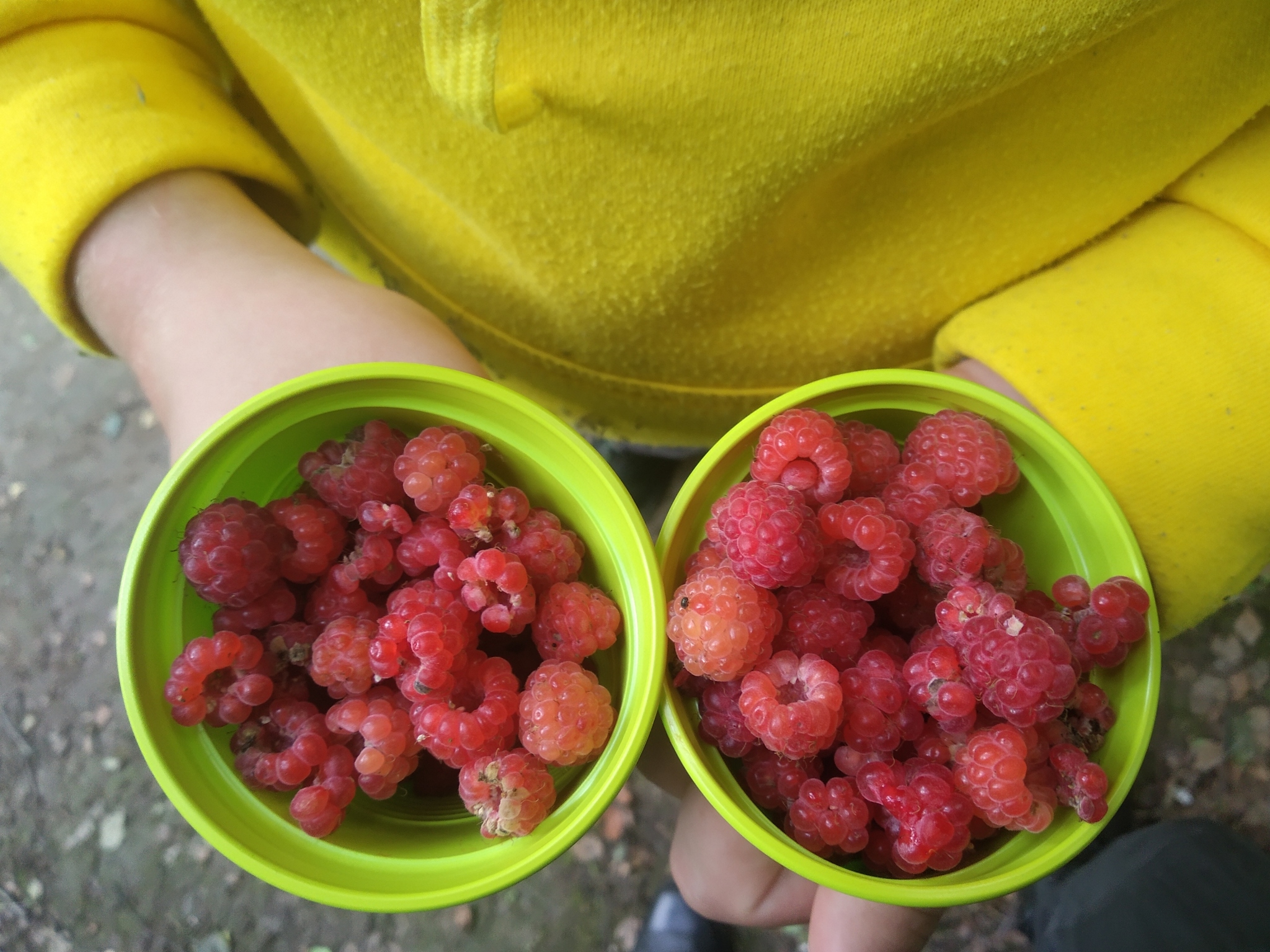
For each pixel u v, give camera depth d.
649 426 0.24
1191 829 0.27
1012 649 0.13
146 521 0.14
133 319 0.17
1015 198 0.17
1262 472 0.15
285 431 0.15
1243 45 0.15
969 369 0.17
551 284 0.19
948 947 0.30
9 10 0.16
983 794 0.13
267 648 0.15
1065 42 0.14
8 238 0.17
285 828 0.14
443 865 0.14
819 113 0.14
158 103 0.17
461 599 0.15
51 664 0.35
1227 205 0.16
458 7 0.12
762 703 0.13
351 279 0.18
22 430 0.38
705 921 0.31
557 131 0.15
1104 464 0.15
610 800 0.13
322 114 0.19
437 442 0.15
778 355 0.20
